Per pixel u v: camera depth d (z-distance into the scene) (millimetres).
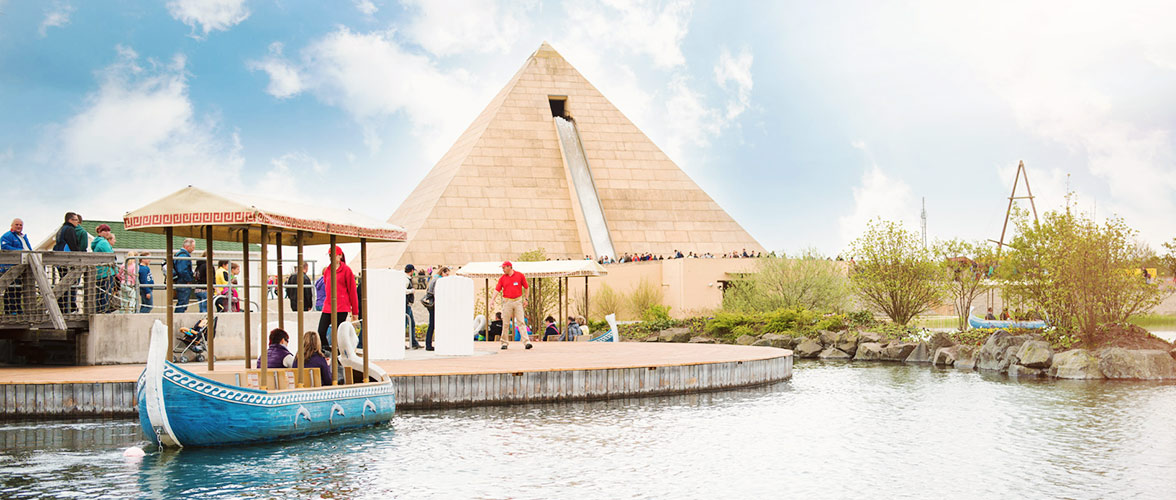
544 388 19422
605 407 18922
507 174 96062
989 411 18922
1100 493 11977
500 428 16141
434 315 25453
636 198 97812
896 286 38781
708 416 17938
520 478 12492
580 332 35156
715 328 42594
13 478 12133
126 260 22719
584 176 98312
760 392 22188
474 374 18703
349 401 15383
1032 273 30234
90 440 14562
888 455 14320
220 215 13367
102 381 16641
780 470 13203
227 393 13562
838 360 33875
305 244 17422
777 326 40156
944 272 37938
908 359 33062
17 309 19922
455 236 89562
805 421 17438
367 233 15430
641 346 29453
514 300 26906
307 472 12602
